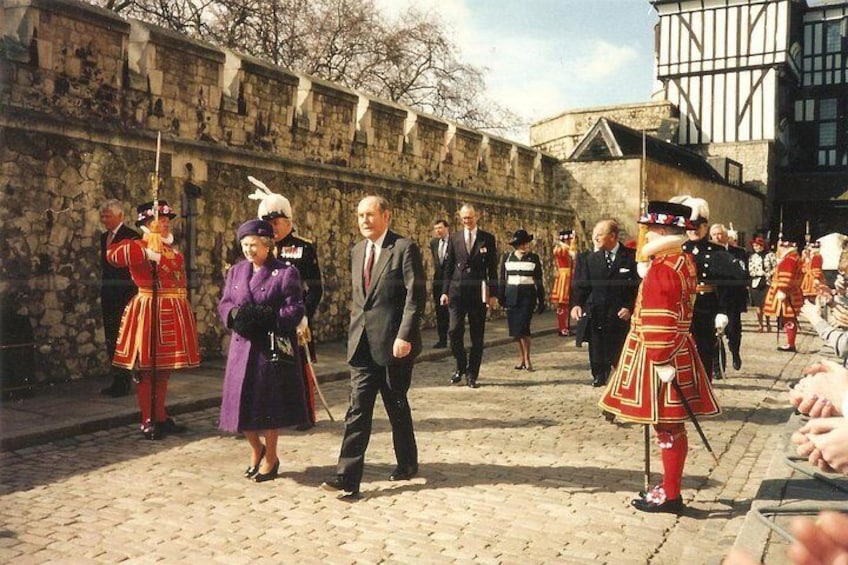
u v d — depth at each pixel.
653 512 4.27
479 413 7.05
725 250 6.83
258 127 11.35
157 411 6.06
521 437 6.09
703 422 6.79
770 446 5.86
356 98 13.55
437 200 15.94
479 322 8.58
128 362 5.91
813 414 1.70
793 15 31.28
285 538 3.83
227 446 5.74
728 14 29.41
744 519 4.07
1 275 7.57
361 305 4.67
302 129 12.29
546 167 23.31
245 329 4.61
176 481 4.79
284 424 4.68
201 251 9.93
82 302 8.37
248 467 5.13
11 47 7.71
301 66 23.53
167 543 3.73
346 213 12.98
